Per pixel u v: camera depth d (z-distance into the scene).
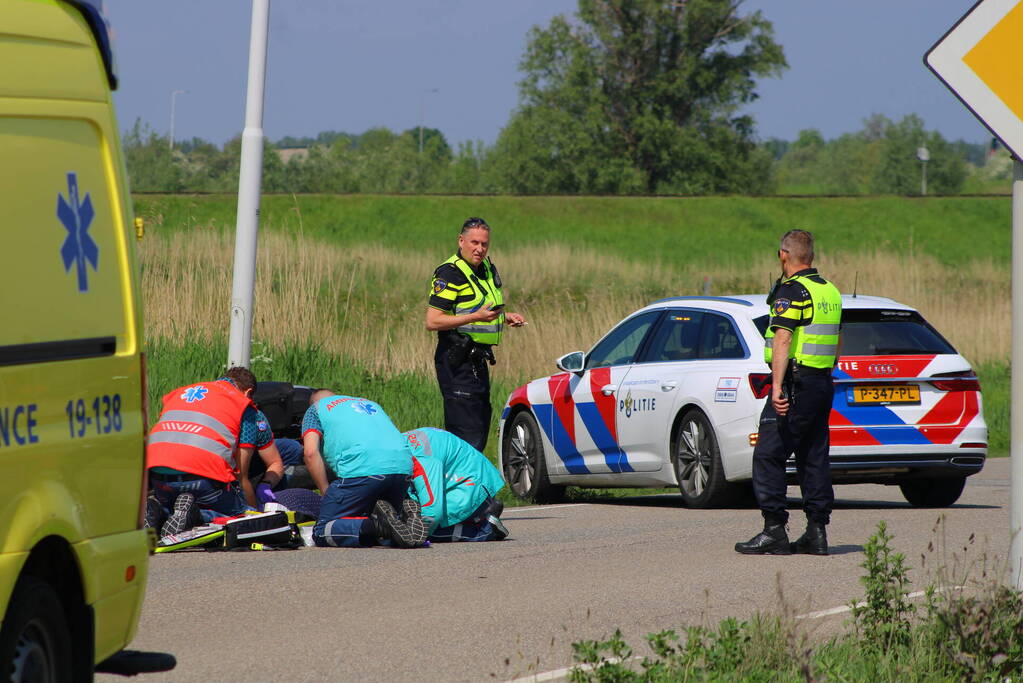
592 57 187.12
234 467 22.66
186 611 17.02
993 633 13.34
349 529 22.45
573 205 115.69
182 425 22.16
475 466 23.39
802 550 21.78
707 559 21.20
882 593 14.57
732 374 26.47
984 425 26.80
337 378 40.62
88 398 10.83
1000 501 29.00
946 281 86.00
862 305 26.91
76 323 10.74
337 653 14.87
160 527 22.22
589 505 29.53
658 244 110.88
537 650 15.12
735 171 188.62
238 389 22.78
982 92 12.25
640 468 28.52
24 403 9.88
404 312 60.03
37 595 9.98
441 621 16.56
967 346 60.19
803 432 21.47
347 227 103.12
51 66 10.85
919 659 13.27
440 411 39.25
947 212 123.62
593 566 20.59
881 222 121.19
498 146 195.12
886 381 26.23
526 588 18.77
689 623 16.55
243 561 20.84
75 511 10.55
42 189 10.45
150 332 39.69
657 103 188.00
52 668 10.31
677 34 184.25
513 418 32.62
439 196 111.25
